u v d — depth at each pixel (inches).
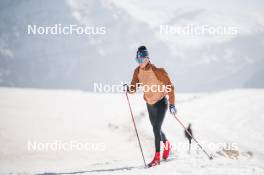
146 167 325.1
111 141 1263.5
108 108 2257.6
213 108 1966.0
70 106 2317.9
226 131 1322.6
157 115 329.7
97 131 1477.6
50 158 1073.5
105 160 981.2
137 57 325.7
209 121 1560.0
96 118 1825.8
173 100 328.5
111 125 1567.4
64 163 1001.5
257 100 2268.7
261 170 278.8
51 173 343.3
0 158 1079.0
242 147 959.0
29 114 1872.5
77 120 1766.7
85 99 2787.9
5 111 1930.4
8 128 1501.0
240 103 2146.9
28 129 1510.8
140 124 1487.5
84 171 339.0
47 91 3307.1
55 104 2369.6
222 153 527.5
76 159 1048.2
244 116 1705.2
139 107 2244.1
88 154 1095.6
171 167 299.7
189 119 1605.6
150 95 328.2
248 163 314.2
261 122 1547.7
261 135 1250.6
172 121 1531.7
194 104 2132.1
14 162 1040.8
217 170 278.4
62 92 3245.6
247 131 1337.4
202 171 276.5
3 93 2888.8
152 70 324.2
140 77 333.1
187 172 275.6
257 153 869.8
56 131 1493.6
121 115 1884.8
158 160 330.3
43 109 2102.6
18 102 2369.6
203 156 362.6
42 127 1565.0
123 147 1151.6
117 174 290.2
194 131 1283.2
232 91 2817.4
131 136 1284.4
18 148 1212.5
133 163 384.8
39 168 916.0
